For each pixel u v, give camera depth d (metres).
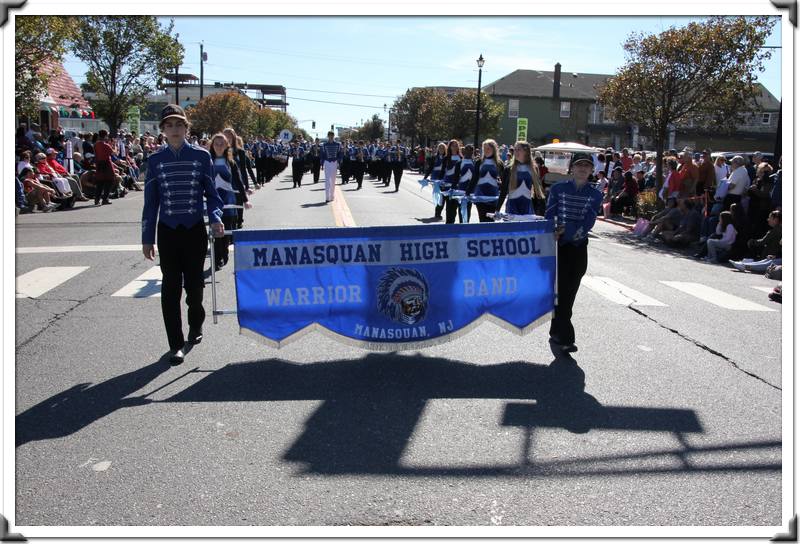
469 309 6.36
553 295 6.50
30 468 4.15
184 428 4.73
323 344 6.66
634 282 10.60
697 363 6.43
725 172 17.08
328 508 3.75
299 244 6.08
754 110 20.78
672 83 19.59
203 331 7.04
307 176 40.53
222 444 4.50
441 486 4.01
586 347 6.83
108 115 31.22
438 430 4.77
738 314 8.60
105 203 19.78
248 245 6.04
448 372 5.96
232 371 5.88
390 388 5.54
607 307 8.71
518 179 10.20
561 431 4.80
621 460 4.39
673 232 15.57
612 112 21.75
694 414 5.17
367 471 4.17
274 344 6.12
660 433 4.81
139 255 11.31
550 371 6.06
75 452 4.36
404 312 6.22
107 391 5.38
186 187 6.03
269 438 4.59
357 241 6.12
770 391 5.71
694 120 21.20
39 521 3.58
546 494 3.95
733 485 4.09
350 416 4.97
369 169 37.66
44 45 19.86
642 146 58.31
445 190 15.26
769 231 12.80
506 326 6.45
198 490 3.92
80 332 6.96
